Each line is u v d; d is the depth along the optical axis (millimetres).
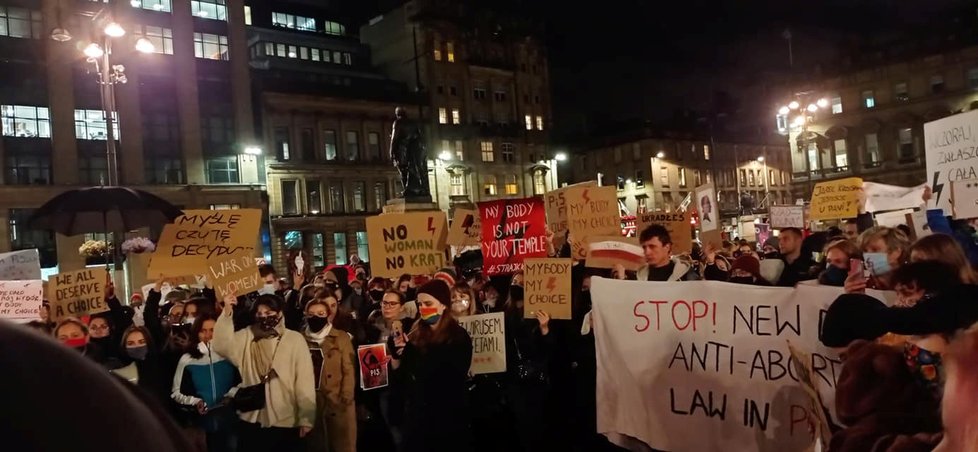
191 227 7238
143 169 41062
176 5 42781
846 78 57344
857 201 11398
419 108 54406
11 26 37656
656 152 65312
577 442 7027
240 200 44375
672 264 6543
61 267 36938
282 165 46812
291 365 6043
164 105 42281
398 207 22453
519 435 7332
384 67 58375
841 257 6289
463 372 5676
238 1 45375
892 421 2584
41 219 8688
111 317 9539
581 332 6902
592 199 8930
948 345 2248
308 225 47406
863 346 2773
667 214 9633
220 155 44156
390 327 8000
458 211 10039
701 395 4832
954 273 3311
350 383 6625
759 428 4625
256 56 52094
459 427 5602
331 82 52156
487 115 59656
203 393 6340
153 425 953
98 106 39875
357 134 51250
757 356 4664
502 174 59656
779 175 77688
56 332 6637
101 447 837
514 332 7387
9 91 37250
